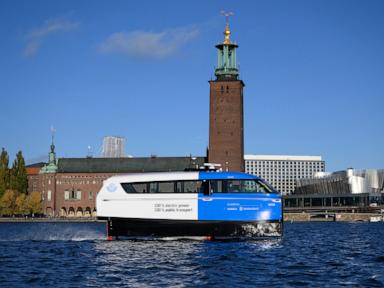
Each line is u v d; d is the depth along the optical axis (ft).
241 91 566.77
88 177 622.54
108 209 154.61
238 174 152.35
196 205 150.30
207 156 608.60
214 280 93.61
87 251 137.18
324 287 87.51
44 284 89.81
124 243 149.59
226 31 567.59
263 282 92.02
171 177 151.84
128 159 631.15
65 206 621.31
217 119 556.92
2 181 577.02
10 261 119.55
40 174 629.51
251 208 151.43
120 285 89.10
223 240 150.82
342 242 185.47
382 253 141.28
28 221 565.94
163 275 98.78
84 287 87.20
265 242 151.84
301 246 157.28
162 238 152.15
